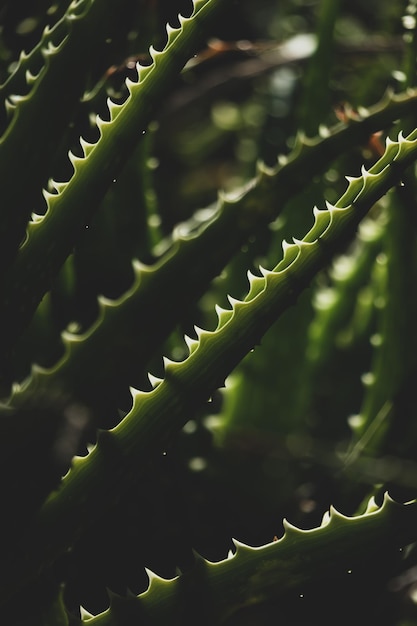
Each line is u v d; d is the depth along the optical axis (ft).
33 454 2.74
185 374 2.63
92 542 3.30
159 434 2.64
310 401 4.22
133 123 2.73
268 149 4.93
